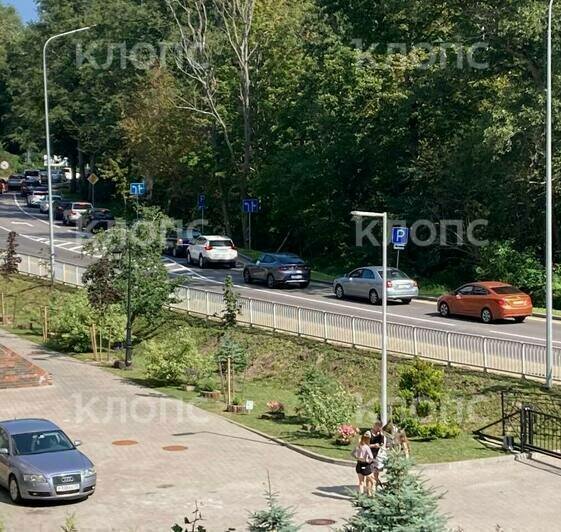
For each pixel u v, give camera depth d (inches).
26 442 849.5
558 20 1688.0
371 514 492.1
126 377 1357.0
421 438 1019.9
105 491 842.8
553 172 1788.9
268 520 479.5
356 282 1734.7
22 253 2285.9
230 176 2664.9
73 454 840.9
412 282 1708.9
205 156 2664.9
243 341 1428.4
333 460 936.3
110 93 3307.1
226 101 2682.1
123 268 1494.8
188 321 1576.0
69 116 3641.7
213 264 2249.0
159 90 2714.1
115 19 3218.5
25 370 1283.2
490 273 1839.3
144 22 3157.0
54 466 811.4
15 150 5467.5
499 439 1003.9
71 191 4143.7
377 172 2338.8
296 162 2369.6
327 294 1844.2
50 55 3607.3
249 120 2566.4
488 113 1804.9
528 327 1441.9
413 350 1219.2
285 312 1418.6
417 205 2089.1
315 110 2314.2
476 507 796.6
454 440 1012.5
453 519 762.8
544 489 851.4
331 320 1334.9
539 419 1025.5
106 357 1508.4
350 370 1241.4
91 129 3420.3
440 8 2012.8
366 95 2260.1
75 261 2213.3
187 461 940.0
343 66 2268.7
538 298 1772.9
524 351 1104.2
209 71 2603.3
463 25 1875.0
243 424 1092.5
